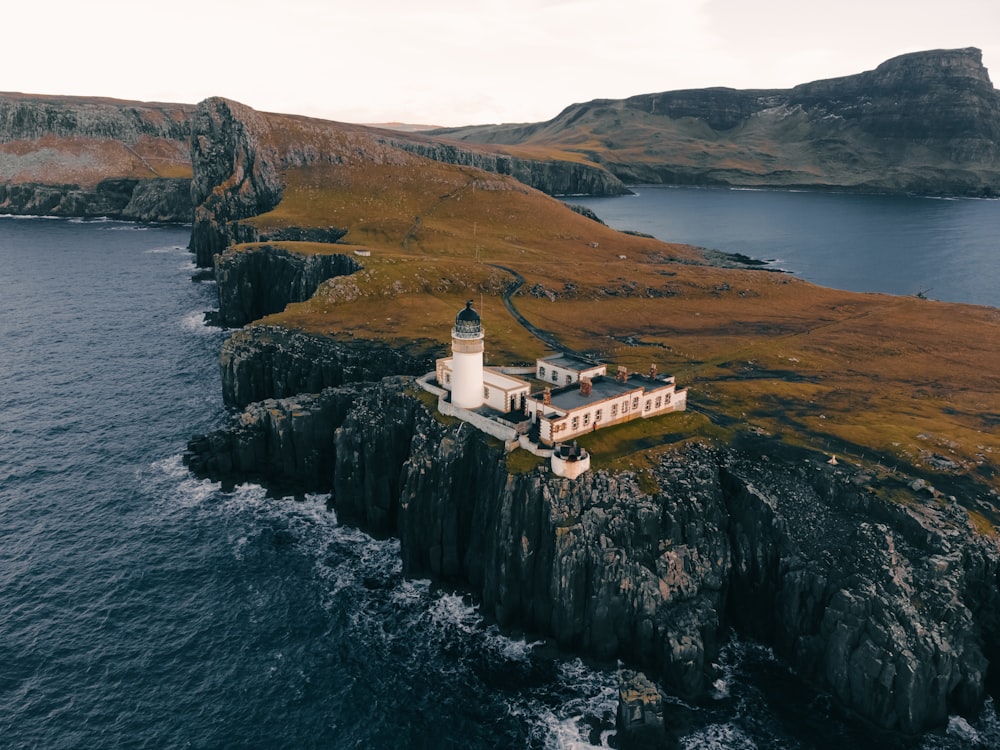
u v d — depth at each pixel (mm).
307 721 62156
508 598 72375
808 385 108000
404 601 77125
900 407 99562
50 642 69438
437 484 81062
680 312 156750
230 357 121812
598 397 85250
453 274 164000
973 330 142375
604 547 68562
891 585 63344
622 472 75562
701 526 73312
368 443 89438
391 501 89250
